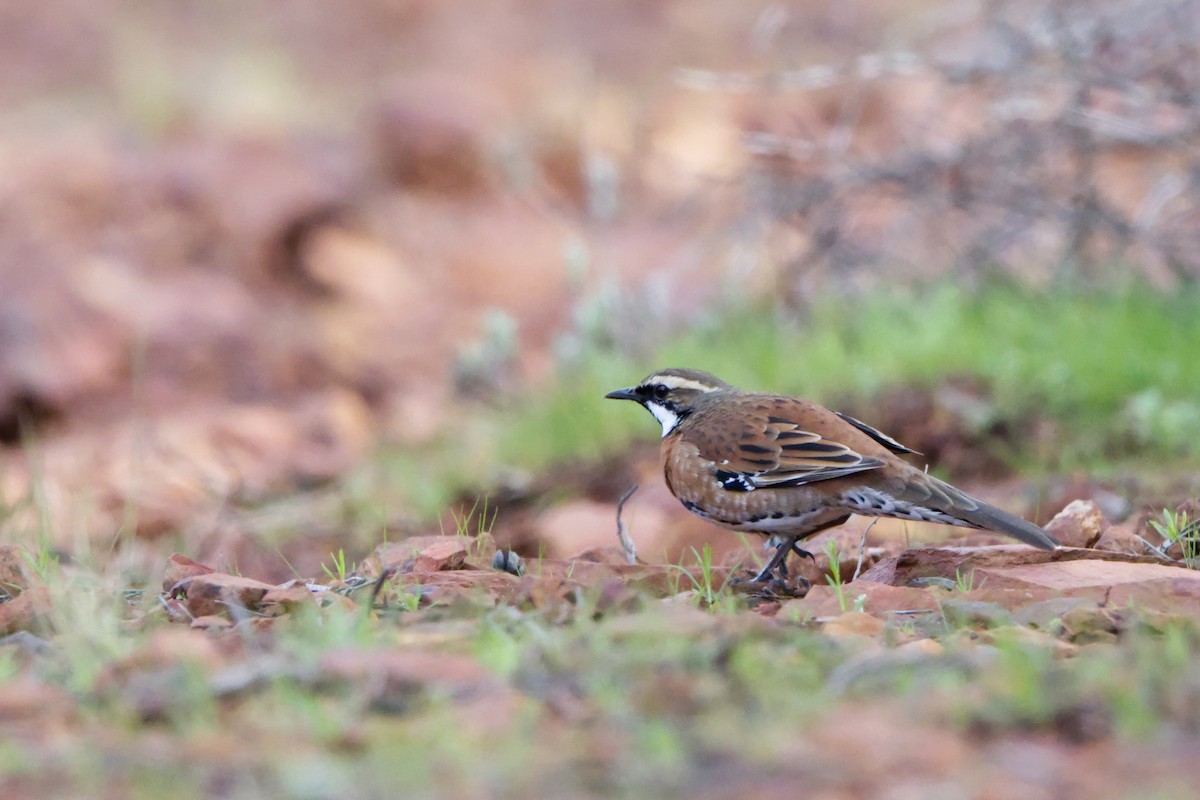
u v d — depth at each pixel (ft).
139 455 45.83
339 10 138.10
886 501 30.53
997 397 45.32
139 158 101.24
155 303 81.51
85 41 129.08
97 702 20.67
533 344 79.51
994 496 40.40
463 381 59.98
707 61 124.36
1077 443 42.68
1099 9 52.13
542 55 128.57
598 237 88.28
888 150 59.47
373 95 123.34
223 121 116.37
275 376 76.79
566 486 48.29
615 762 18.16
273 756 18.62
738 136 59.62
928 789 17.28
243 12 137.69
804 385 48.42
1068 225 53.47
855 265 57.57
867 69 52.85
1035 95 54.19
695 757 18.24
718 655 21.42
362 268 90.43
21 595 26.22
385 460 55.31
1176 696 19.30
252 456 61.31
